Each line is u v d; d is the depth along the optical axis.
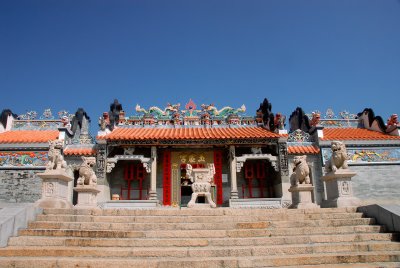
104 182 24.58
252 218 11.39
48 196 13.10
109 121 27.00
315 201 24.88
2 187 23.84
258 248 9.05
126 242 9.49
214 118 29.52
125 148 25.75
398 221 10.27
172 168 26.89
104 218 11.22
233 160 25.45
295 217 11.49
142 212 11.86
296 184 15.56
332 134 28.23
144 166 25.27
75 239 9.55
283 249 9.09
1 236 9.30
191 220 11.25
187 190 29.72
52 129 28.78
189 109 29.95
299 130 27.05
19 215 10.27
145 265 8.18
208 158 27.20
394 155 25.62
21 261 8.27
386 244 9.48
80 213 11.71
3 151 24.52
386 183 24.94
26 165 24.23
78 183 15.30
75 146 26.12
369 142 25.80
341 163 13.91
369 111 30.30
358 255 8.77
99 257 8.77
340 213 11.88
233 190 24.88
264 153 26.89
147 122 29.28
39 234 10.05
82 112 29.00
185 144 25.45
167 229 10.54
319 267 8.28
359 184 24.78
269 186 27.39
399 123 27.59
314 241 9.81
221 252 8.93
